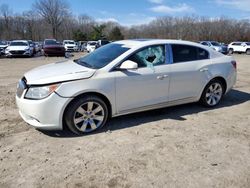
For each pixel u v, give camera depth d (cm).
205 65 525
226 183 295
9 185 289
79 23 7356
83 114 409
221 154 359
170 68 478
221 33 5622
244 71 1212
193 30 6103
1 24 6625
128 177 304
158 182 295
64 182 295
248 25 5509
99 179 300
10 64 1531
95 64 441
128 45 467
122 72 429
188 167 325
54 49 2270
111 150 366
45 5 6756
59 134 415
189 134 421
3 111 520
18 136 407
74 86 391
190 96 519
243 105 589
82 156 349
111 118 483
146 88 455
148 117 494
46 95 381
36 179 300
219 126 457
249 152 366
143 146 378
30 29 6812
